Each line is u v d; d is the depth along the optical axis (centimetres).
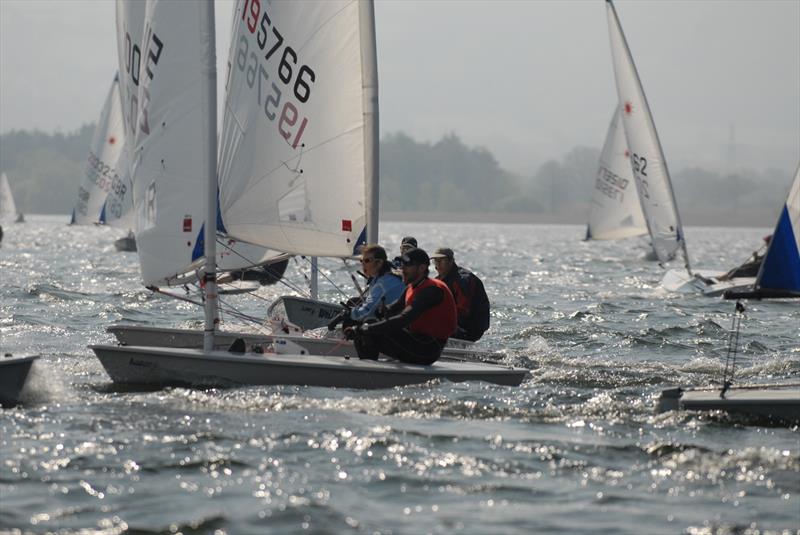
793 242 3547
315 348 3938
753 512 2239
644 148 10338
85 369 3781
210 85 3588
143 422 2903
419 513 2203
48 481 2353
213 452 2609
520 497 2327
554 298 8231
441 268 4297
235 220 4325
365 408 3153
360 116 4294
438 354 3653
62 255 14475
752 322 6469
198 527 2081
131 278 9619
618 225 14088
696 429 2973
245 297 7344
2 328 5216
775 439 2873
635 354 4806
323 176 4300
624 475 2506
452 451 2677
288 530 2080
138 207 3766
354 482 2405
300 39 4250
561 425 3009
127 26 3872
